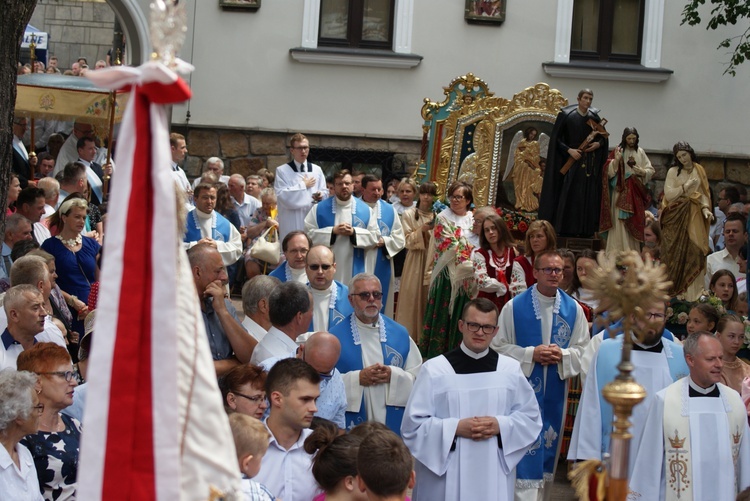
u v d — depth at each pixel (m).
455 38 18.17
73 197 8.26
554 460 7.57
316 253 7.70
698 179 12.85
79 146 12.46
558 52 18.22
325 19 18.27
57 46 26.62
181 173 12.66
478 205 13.16
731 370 6.95
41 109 12.23
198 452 2.29
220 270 6.25
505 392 6.34
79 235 8.27
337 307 7.79
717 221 15.35
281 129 17.95
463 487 6.15
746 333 7.77
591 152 11.95
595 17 18.52
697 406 6.03
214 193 10.12
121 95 12.46
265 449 4.27
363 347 6.80
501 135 13.11
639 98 18.31
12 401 4.37
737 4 16.30
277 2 17.94
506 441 6.23
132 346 2.20
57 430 4.91
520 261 8.84
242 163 17.91
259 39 17.91
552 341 7.62
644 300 2.76
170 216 2.19
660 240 12.73
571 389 8.47
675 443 6.00
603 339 7.18
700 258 12.81
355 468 4.36
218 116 17.89
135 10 17.14
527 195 13.13
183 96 2.17
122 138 2.19
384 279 10.55
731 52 18.30
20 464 4.51
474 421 6.19
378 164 18.14
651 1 18.20
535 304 7.69
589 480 3.02
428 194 11.11
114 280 2.20
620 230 12.41
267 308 6.59
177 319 2.27
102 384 2.20
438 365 6.37
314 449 4.83
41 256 7.22
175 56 2.23
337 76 18.06
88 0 26.66
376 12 18.31
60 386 4.87
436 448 6.17
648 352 6.71
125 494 2.20
